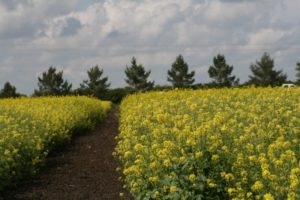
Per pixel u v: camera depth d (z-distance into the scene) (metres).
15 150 10.41
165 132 9.08
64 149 15.65
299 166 6.69
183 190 6.68
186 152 7.32
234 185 6.76
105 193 10.20
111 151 15.20
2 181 9.72
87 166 12.94
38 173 12.03
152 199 7.18
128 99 25.22
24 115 16.06
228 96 16.58
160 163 7.50
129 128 11.74
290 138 8.80
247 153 7.68
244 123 10.72
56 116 17.06
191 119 10.62
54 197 10.04
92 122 23.23
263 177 6.42
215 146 7.20
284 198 5.99
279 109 11.38
